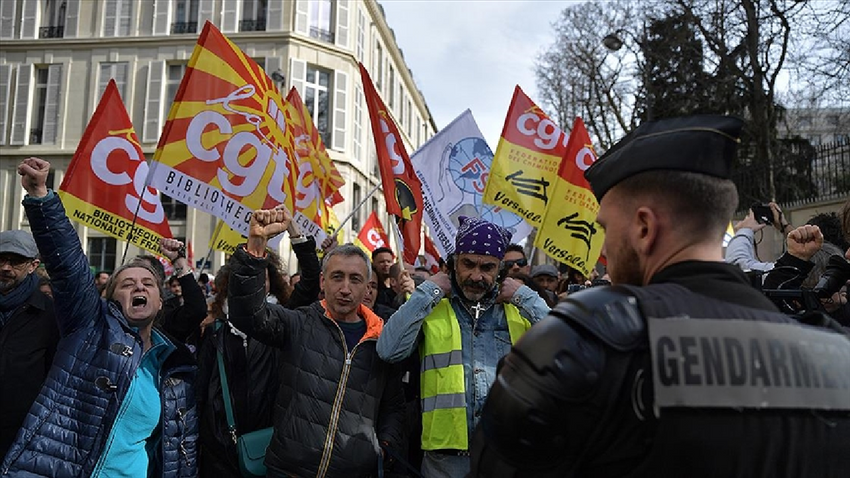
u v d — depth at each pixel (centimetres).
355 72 2795
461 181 661
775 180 1388
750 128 1723
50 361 362
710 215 124
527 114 650
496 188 630
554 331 114
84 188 496
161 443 326
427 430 308
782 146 1794
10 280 359
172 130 464
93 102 2609
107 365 304
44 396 293
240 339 384
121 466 298
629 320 112
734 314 116
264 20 2611
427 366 316
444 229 644
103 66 2623
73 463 289
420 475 318
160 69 2592
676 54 1853
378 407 335
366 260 350
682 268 123
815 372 116
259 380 379
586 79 2438
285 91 2553
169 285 604
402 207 553
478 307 324
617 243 133
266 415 380
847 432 117
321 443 314
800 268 254
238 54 497
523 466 115
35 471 281
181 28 2619
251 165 489
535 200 634
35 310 365
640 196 128
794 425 112
